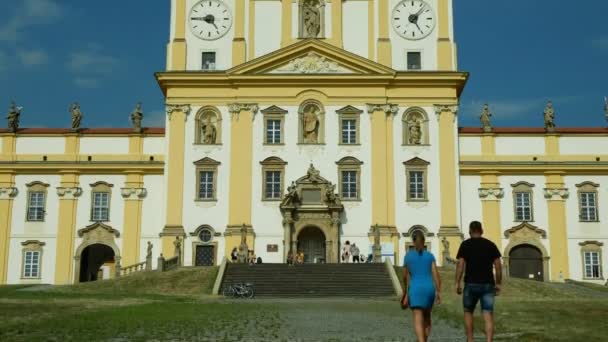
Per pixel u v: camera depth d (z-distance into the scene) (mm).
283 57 66938
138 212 67812
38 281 66688
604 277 66125
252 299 45406
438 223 65188
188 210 65250
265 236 64688
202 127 66688
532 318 26453
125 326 24000
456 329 24141
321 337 21750
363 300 44562
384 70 66688
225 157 66062
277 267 55281
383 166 65875
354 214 65062
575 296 48188
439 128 66688
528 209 67500
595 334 21438
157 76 66750
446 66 67750
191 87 67125
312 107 66875
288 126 66438
